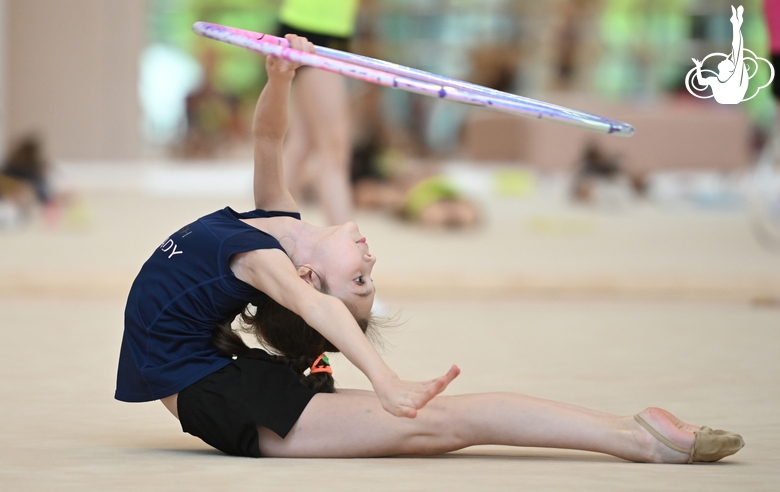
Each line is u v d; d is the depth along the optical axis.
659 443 7.28
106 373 11.30
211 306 7.79
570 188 43.69
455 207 32.00
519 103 7.14
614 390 10.19
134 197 42.25
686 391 10.16
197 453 7.72
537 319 16.31
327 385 7.83
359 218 35.50
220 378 7.60
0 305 17.44
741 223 35.50
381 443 7.44
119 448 7.90
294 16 17.12
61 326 15.04
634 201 44.50
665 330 15.05
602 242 28.80
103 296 18.78
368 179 37.72
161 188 47.62
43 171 33.34
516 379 10.80
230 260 7.80
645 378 10.93
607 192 40.69
